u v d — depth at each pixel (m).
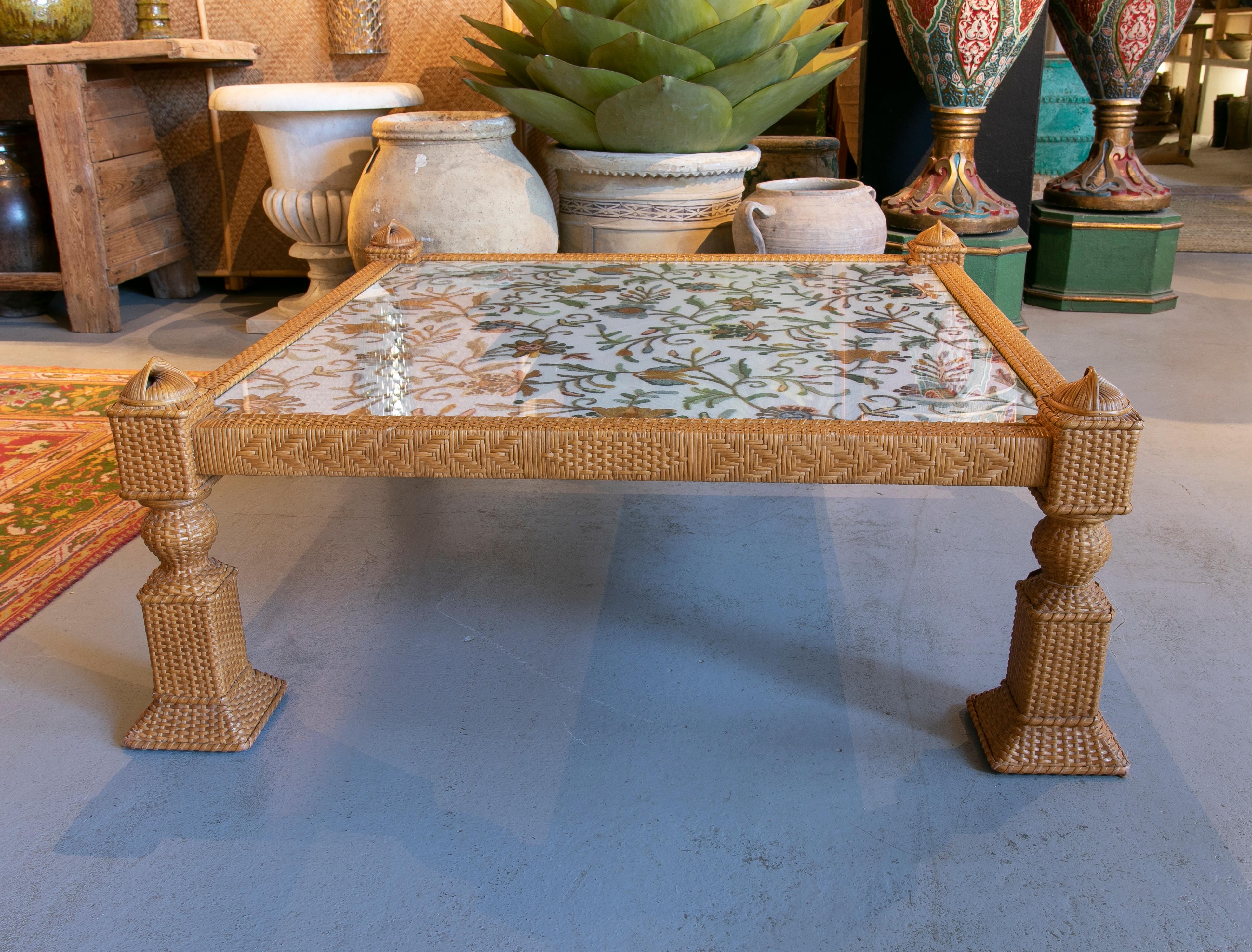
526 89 2.33
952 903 1.03
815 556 1.74
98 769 1.23
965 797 1.17
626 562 1.73
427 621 1.55
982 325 1.49
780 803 1.17
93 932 1.00
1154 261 3.17
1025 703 1.20
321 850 1.10
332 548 1.79
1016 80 3.04
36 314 3.31
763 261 1.95
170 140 3.41
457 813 1.16
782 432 1.09
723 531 1.84
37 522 1.88
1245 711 1.32
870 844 1.10
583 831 1.13
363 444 1.12
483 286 1.77
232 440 1.13
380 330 1.51
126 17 3.33
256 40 3.22
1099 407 1.05
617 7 2.38
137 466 1.13
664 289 1.74
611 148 2.41
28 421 2.37
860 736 1.28
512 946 0.98
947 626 1.52
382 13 3.11
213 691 1.25
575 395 1.22
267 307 3.38
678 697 1.36
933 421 1.12
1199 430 2.25
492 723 1.31
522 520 1.90
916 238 1.95
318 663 1.45
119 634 1.53
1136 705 1.33
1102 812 1.15
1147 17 2.97
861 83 3.19
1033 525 1.85
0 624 1.54
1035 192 4.37
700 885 1.05
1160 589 1.60
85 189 2.97
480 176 2.29
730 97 2.40
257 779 1.21
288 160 2.94
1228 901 1.03
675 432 1.10
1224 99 6.79
